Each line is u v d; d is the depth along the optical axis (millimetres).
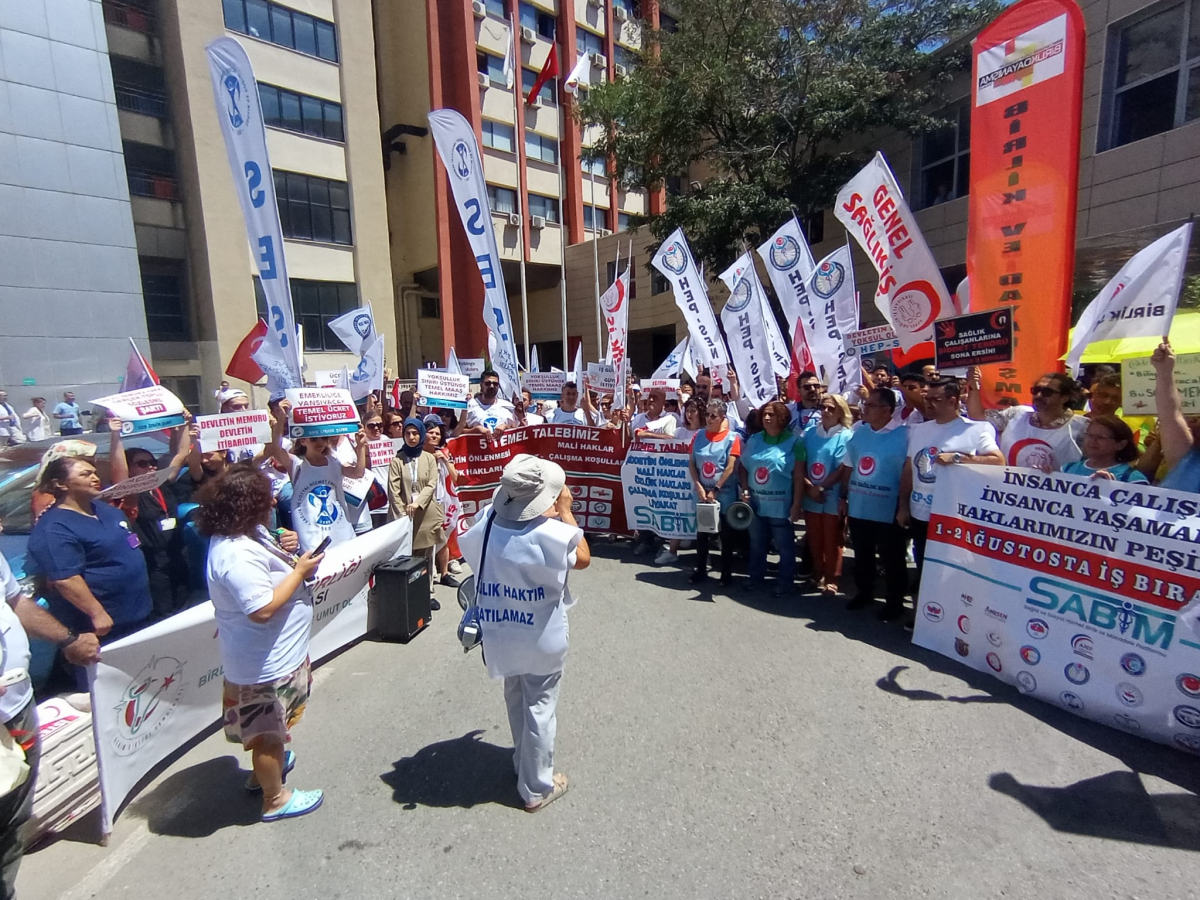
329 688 4375
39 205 17250
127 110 18984
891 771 3225
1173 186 9594
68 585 3107
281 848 2857
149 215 19500
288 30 21328
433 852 2793
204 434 4484
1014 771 3195
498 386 8125
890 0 15211
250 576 2773
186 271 20297
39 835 2873
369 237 23469
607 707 3941
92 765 3086
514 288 31328
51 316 17578
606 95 17078
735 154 15906
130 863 2799
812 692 4031
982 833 2775
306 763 3500
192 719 3695
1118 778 3115
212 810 3150
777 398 7605
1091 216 10727
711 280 16797
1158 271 3914
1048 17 4668
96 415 3932
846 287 7121
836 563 5766
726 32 16000
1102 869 2559
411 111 27016
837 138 14875
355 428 5152
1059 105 4684
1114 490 3551
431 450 6199
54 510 3309
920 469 4754
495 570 2916
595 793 3145
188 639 3549
